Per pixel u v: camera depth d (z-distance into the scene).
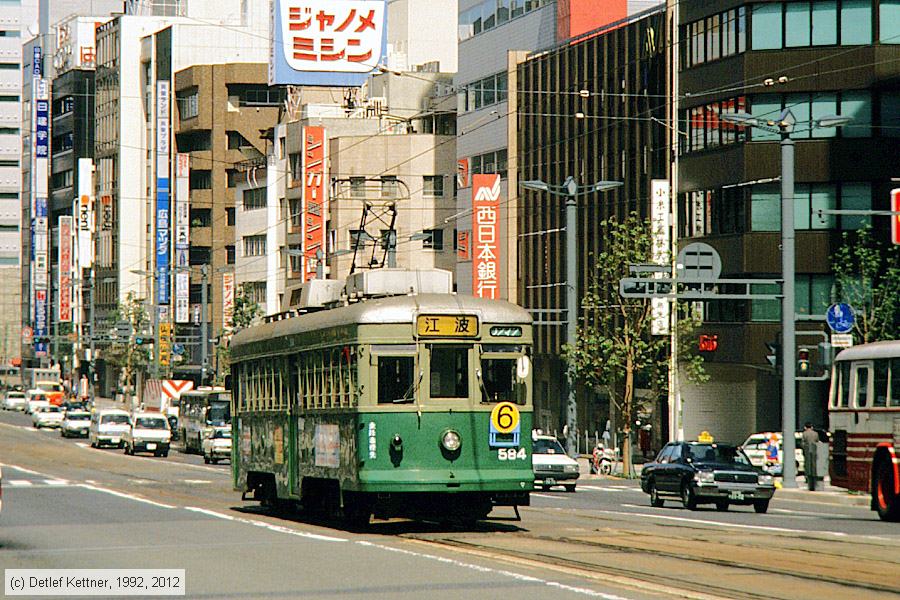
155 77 166.88
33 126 199.62
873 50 69.44
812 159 70.19
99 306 177.62
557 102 94.00
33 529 31.30
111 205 173.25
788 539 27.80
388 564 22.38
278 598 18.38
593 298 66.62
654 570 21.53
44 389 164.25
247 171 144.62
